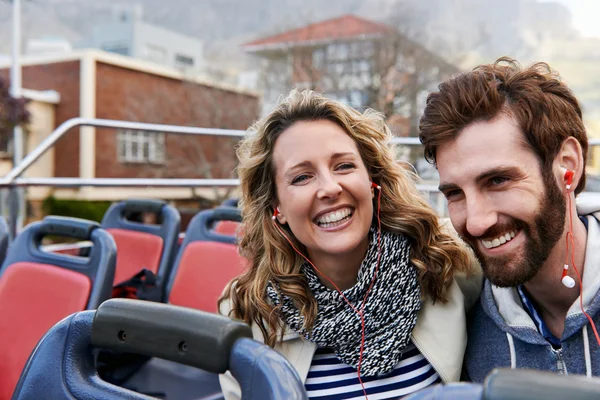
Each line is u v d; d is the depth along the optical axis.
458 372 1.12
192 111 16.84
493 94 0.87
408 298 1.12
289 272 1.16
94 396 0.76
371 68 14.75
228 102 17.06
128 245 2.61
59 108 18.19
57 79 18.25
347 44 15.40
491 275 0.93
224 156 16.08
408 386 1.12
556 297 0.97
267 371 0.64
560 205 0.89
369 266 1.13
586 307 0.93
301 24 16.89
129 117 17.14
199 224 2.40
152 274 2.33
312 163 1.09
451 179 0.92
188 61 31.73
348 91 15.15
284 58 17.11
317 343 1.13
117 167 17.30
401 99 14.59
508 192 0.88
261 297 1.16
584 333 0.94
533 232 0.88
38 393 0.79
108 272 1.66
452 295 1.17
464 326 1.15
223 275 2.22
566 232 0.91
